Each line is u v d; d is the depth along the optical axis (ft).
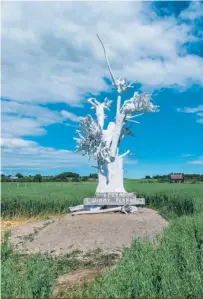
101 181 63.00
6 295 20.56
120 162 63.72
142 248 27.66
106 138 62.49
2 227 63.31
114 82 63.67
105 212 59.88
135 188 127.03
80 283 29.22
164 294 20.07
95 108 64.28
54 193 102.17
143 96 62.34
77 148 63.00
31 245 46.19
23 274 24.36
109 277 22.53
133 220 53.62
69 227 51.11
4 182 180.75
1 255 31.14
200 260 25.80
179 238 31.42
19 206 82.23
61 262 36.86
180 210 80.84
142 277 21.01
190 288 20.80
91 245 44.21
